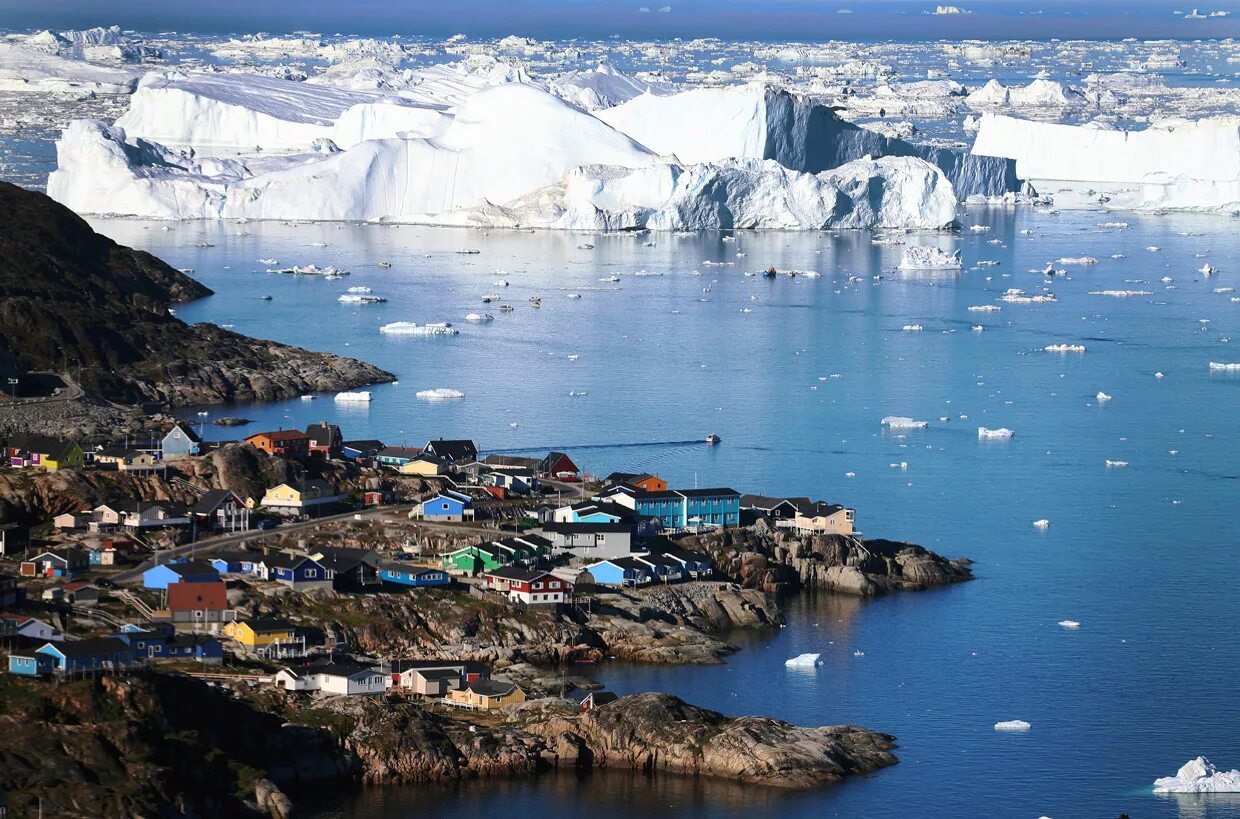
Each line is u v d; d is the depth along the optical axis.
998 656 184.38
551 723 158.88
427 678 164.62
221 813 141.00
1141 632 192.62
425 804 147.62
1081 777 155.25
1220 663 183.12
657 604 191.00
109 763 139.62
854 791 151.62
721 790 151.38
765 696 171.62
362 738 153.25
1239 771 154.62
